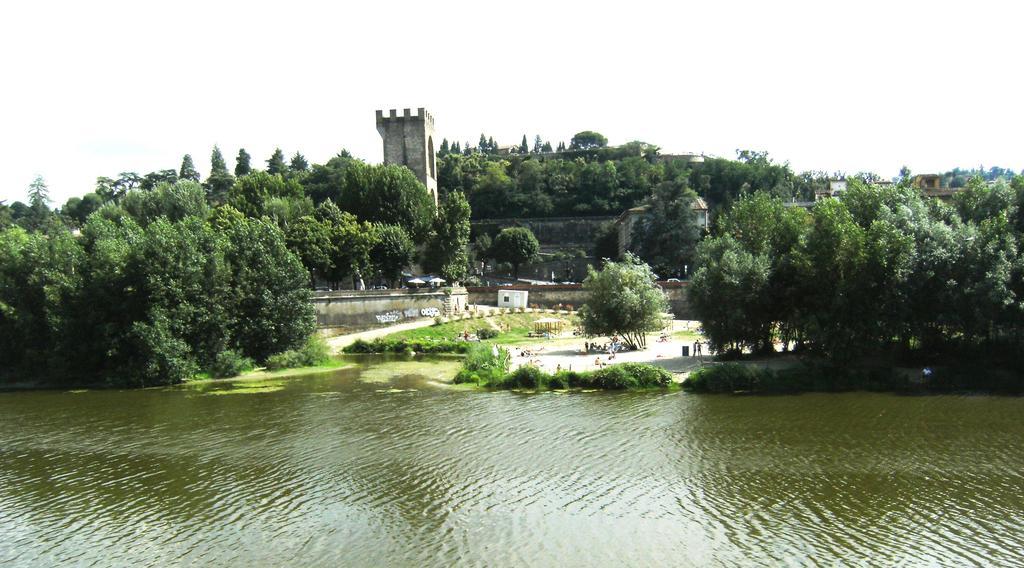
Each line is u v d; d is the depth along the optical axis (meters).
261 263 69.62
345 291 93.44
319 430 41.47
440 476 32.19
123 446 38.75
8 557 24.55
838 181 170.50
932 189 128.12
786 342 61.28
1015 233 52.50
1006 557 22.80
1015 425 39.06
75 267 64.19
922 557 22.88
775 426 39.88
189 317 62.16
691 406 45.56
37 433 42.16
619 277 70.75
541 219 198.62
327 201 113.50
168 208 115.50
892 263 50.09
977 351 51.66
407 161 153.00
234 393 54.66
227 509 28.62
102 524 27.38
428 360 74.31
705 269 60.03
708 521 26.20
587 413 44.28
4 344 63.72
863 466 32.31
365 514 27.67
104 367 62.16
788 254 57.34
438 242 119.19
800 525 25.69
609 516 26.89
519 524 26.28
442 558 23.50
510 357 65.94
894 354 56.34
